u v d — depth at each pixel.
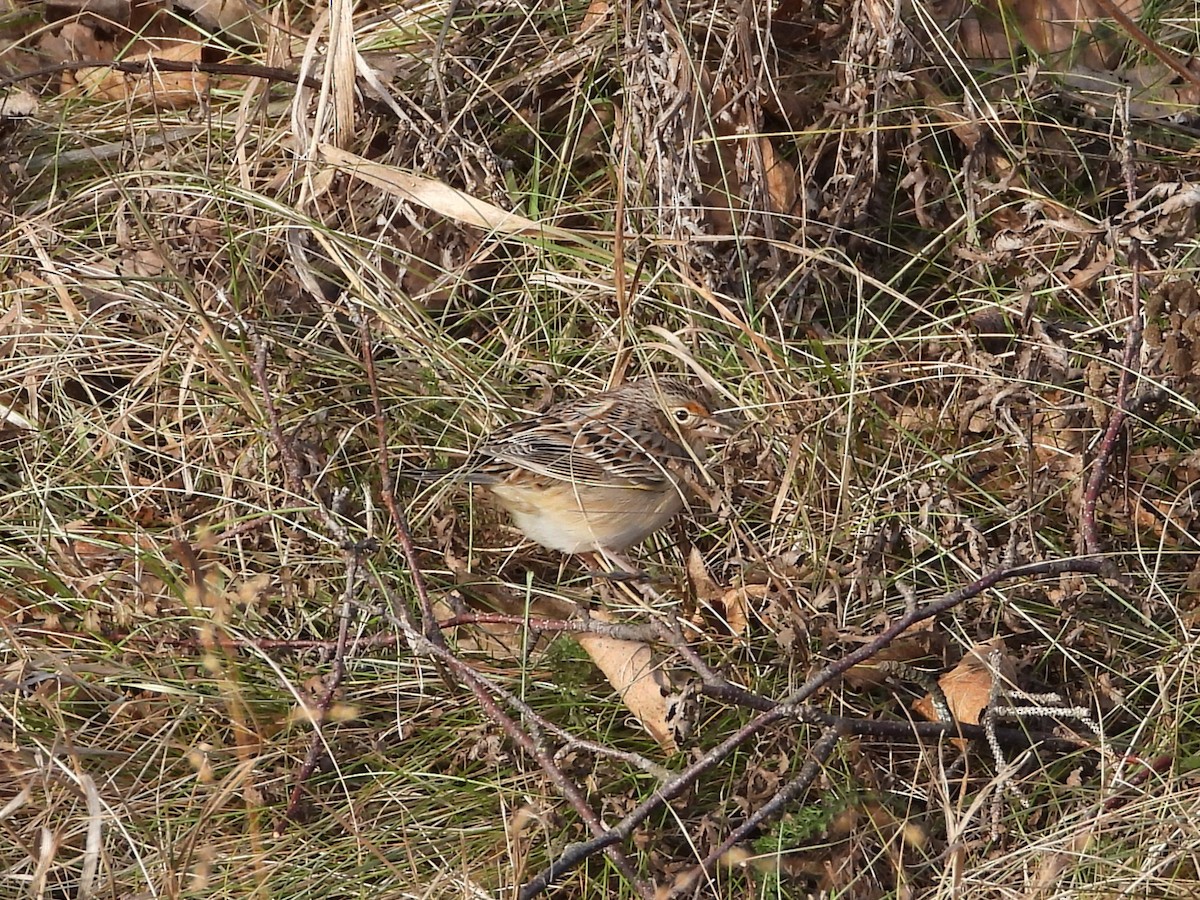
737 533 9.80
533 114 13.02
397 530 10.24
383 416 10.14
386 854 8.79
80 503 10.84
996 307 11.05
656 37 11.93
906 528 10.18
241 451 10.87
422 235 12.42
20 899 8.33
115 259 12.11
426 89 13.13
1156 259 11.02
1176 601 9.81
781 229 12.19
